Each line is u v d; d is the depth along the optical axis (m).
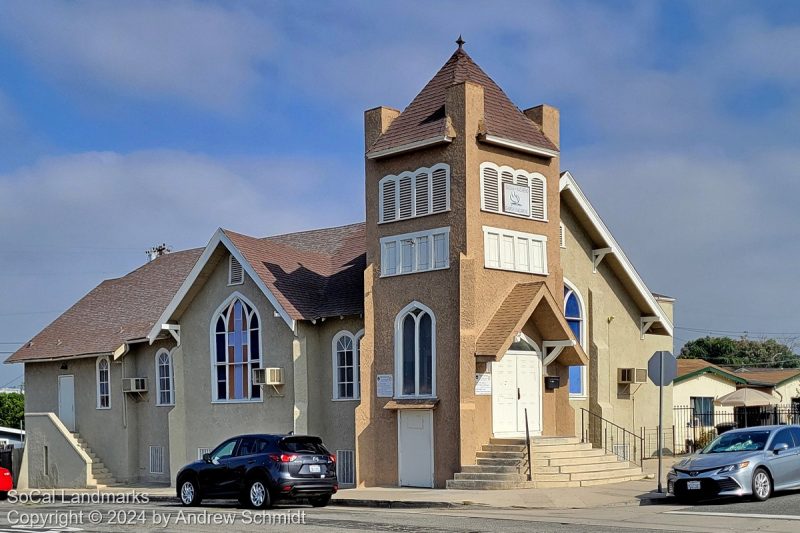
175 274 40.47
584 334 33.06
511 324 26.45
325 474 22.89
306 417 30.34
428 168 27.69
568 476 25.72
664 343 36.72
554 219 29.38
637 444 34.81
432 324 27.17
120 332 37.75
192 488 23.92
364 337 28.47
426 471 26.88
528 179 28.69
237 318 32.75
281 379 30.89
